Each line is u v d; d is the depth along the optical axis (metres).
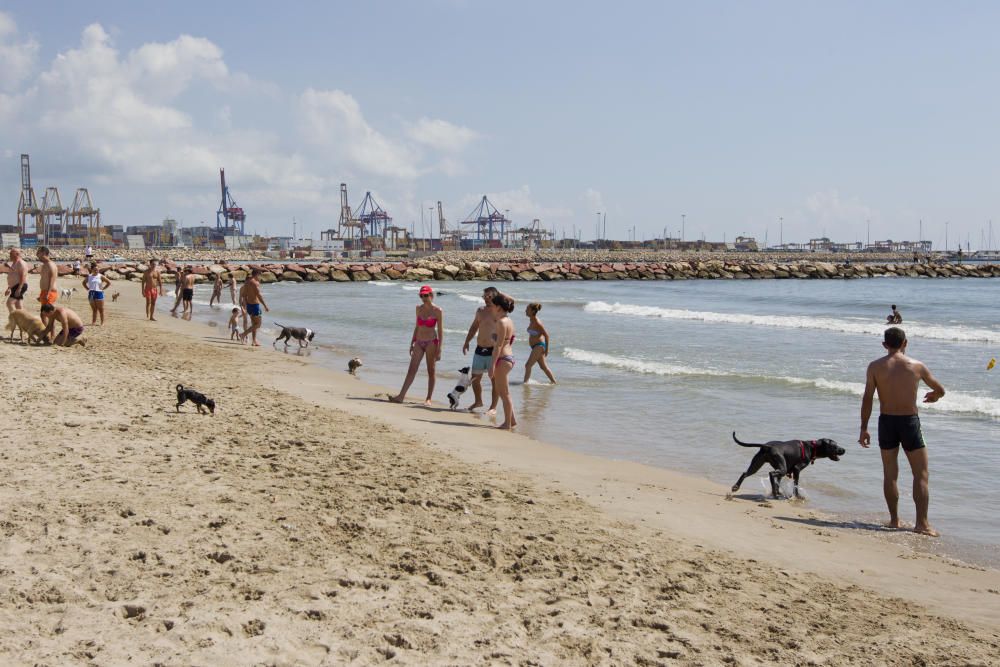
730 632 4.01
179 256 140.00
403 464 7.36
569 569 4.78
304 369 14.73
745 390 13.06
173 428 7.96
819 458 8.06
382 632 3.67
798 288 65.31
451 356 17.31
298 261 133.88
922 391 13.05
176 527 4.88
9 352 12.54
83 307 28.05
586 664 3.53
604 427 10.26
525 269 81.31
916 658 3.80
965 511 6.92
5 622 3.47
